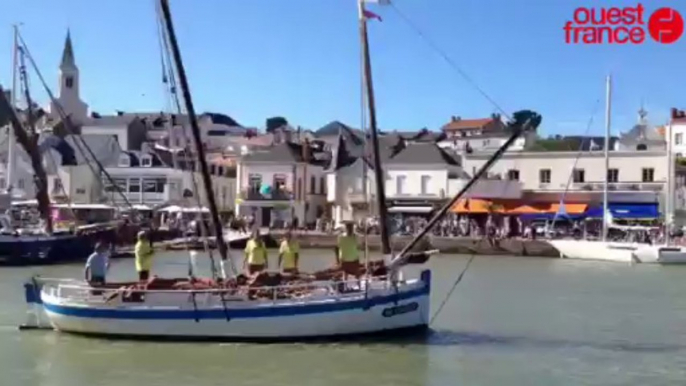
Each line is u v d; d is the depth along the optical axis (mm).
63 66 164500
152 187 108250
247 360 26750
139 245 31312
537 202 92625
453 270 64750
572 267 68875
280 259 32469
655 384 24938
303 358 27078
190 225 85062
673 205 90312
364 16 33594
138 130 139875
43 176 67688
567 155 93562
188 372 25203
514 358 28188
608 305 43094
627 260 74438
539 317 38156
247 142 151500
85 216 94125
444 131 172250
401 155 99375
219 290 28969
